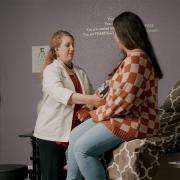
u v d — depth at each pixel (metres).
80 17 4.03
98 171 1.88
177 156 2.09
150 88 1.83
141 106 1.83
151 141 1.83
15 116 4.18
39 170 3.12
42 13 4.12
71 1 4.05
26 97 4.16
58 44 2.43
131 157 1.79
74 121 2.36
